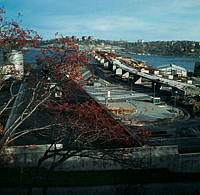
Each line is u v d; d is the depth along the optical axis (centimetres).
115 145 2086
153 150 1845
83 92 3959
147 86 8119
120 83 8406
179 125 3872
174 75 9544
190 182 1675
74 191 1493
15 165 1722
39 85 2031
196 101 5425
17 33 1451
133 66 11144
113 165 1775
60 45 1631
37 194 1449
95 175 1677
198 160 1873
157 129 3616
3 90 4766
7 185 1451
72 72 1688
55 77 1678
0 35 1416
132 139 2239
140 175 1711
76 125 1645
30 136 2502
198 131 3559
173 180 1673
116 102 5494
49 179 1580
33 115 2970
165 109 4997
